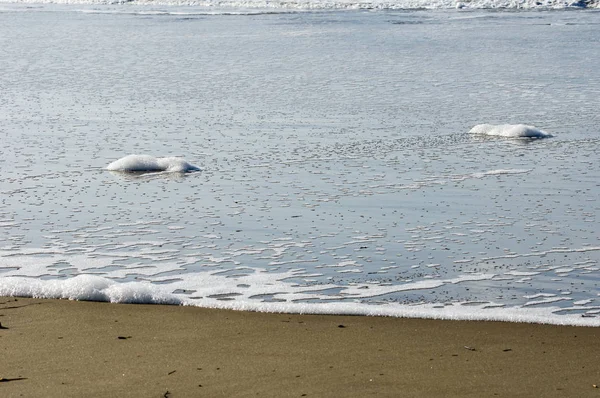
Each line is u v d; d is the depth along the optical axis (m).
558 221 11.63
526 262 9.77
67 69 32.09
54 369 6.16
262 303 7.95
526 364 6.34
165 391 5.75
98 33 48.00
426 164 15.52
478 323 7.41
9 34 47.84
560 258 9.95
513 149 17.00
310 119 20.78
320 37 44.16
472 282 8.99
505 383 5.96
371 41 42.06
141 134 18.67
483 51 37.34
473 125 20.00
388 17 57.06
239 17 58.66
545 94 25.23
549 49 37.84
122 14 63.38
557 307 8.13
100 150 16.81
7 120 20.53
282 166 15.34
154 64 33.66
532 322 7.46
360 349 6.65
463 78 28.97
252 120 20.58
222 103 23.45
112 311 7.60
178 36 45.56
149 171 14.88
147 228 11.28
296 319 7.45
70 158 16.00
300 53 37.12
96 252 10.17
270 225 11.43
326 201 12.78
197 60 34.91
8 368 6.19
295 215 11.96
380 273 9.34
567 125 19.97
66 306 7.73
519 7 64.19
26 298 7.98
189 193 13.30
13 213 12.06
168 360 6.36
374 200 12.84
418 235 10.95
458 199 12.90
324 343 6.79
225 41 42.59
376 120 20.69
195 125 19.86
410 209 12.30
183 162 15.09
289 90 26.11
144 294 8.00
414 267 9.57
